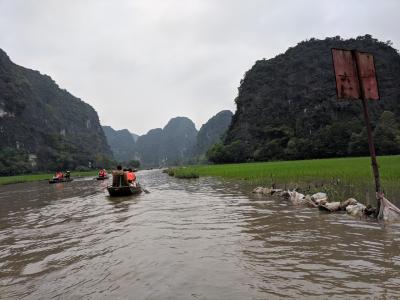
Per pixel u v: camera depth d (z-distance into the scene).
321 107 94.56
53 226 8.91
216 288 4.08
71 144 149.75
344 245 5.62
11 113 121.69
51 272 5.08
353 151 68.00
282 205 10.34
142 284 4.34
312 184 15.21
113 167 142.38
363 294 3.73
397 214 7.40
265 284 4.14
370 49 107.12
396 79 99.19
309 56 112.88
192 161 185.00
